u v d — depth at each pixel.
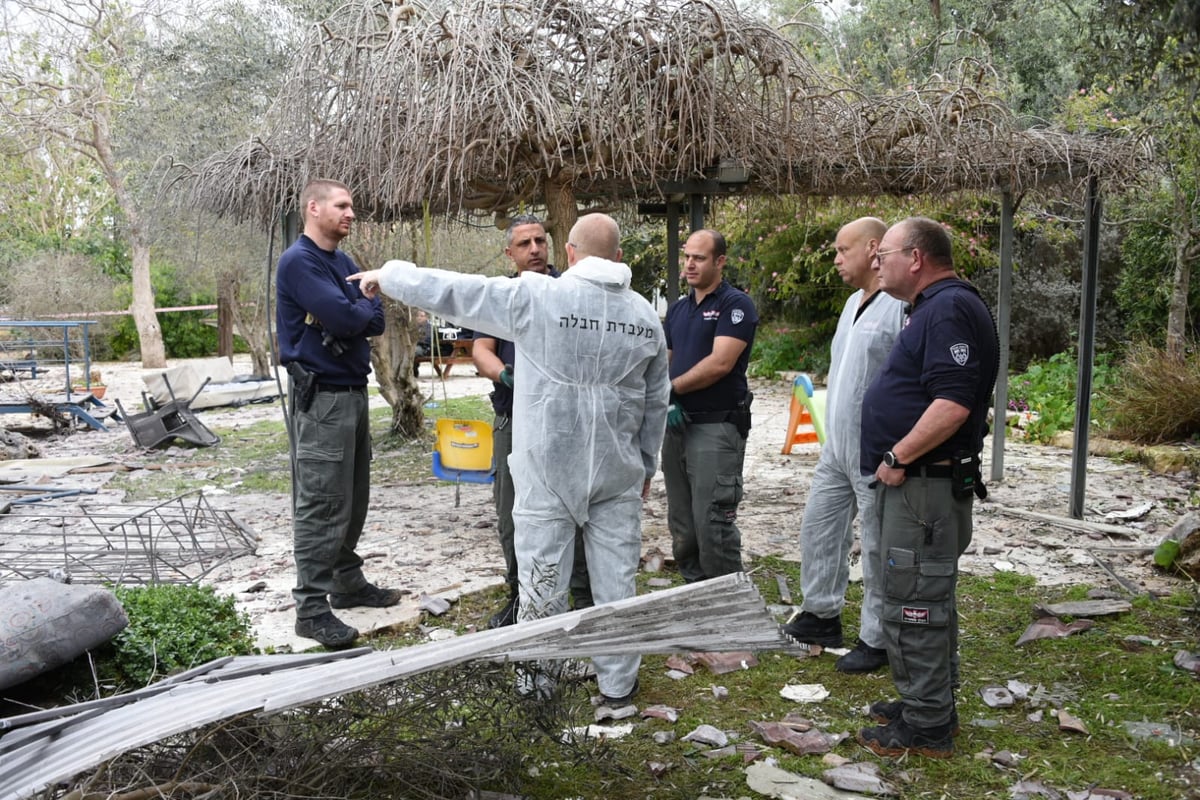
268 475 8.84
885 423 3.21
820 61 9.21
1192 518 5.30
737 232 13.23
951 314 3.02
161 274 26.23
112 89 18.61
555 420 3.31
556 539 3.38
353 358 4.33
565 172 5.25
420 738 2.80
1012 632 4.37
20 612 3.07
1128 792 2.96
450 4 5.06
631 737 3.39
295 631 4.39
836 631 4.20
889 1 11.38
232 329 22.94
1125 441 8.99
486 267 9.61
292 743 2.69
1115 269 13.13
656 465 3.68
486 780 2.87
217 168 5.91
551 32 4.96
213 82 9.75
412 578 5.29
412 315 10.05
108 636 3.24
